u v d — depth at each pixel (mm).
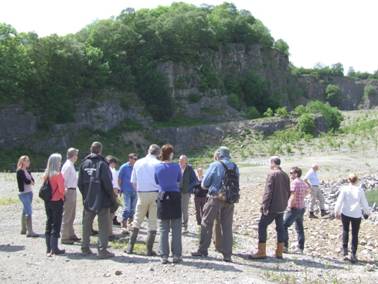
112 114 79250
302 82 192625
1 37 71750
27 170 15297
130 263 11789
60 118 74688
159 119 85875
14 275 10773
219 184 12531
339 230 19328
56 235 12531
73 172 14008
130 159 16141
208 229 12867
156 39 91812
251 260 13094
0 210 20953
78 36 90250
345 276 11719
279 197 13109
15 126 71000
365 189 34906
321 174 41375
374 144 65938
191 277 10688
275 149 63312
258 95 108062
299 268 12383
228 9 121312
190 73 94000
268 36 122312
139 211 12750
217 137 76625
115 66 85062
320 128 82062
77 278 10586
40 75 73562
